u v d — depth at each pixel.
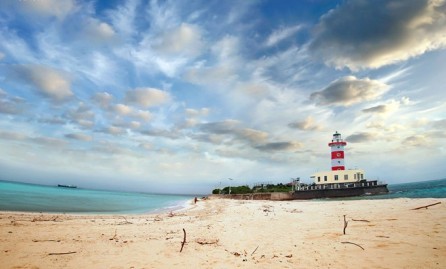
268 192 77.00
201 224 15.68
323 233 11.04
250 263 7.64
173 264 7.65
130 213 29.36
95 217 20.78
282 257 8.07
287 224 14.23
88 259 8.08
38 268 7.16
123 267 7.37
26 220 16.52
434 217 12.86
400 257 7.25
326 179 75.31
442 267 6.36
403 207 18.14
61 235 11.66
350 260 7.36
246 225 14.50
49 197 55.12
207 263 7.73
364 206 21.45
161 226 14.95
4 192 58.44
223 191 98.25
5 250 8.79
